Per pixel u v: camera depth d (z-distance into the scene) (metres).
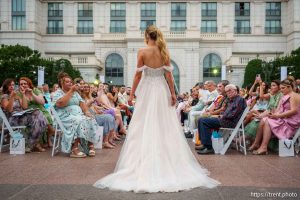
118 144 10.34
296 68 37.25
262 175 5.70
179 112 16.83
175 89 5.67
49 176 5.54
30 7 53.75
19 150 8.05
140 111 5.28
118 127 12.12
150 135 5.06
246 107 8.20
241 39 55.41
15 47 41.09
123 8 56.44
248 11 55.88
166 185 4.62
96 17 56.38
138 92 5.37
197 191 4.64
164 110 5.30
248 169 6.25
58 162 6.89
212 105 10.23
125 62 51.72
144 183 4.65
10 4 53.75
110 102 12.88
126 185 4.71
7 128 8.13
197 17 55.66
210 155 8.11
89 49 56.38
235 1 55.56
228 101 9.24
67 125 7.66
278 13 55.81
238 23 55.97
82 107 8.30
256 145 8.74
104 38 52.12
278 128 8.20
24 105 8.79
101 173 5.79
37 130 8.40
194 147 9.84
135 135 5.20
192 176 4.98
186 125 15.00
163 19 55.84
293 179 5.39
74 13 56.78
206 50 51.41
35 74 38.75
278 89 9.48
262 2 55.53
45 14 56.84
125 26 56.22
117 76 51.88
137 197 4.35
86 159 7.30
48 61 40.41
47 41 56.59
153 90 5.32
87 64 47.97
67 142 7.55
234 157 7.77
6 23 53.62
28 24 53.59
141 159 4.93
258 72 41.16
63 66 39.47
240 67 47.97
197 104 12.71
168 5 55.84
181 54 50.44
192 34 50.28
